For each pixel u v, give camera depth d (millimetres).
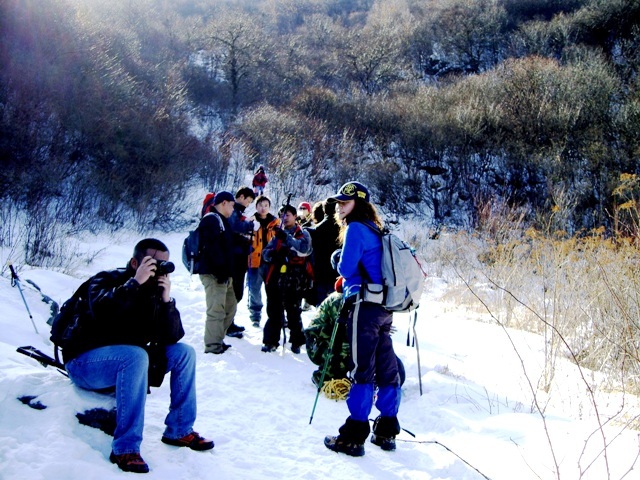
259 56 34469
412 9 49625
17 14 20062
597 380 5559
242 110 29781
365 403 3781
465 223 21516
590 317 6570
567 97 24312
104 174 17469
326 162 24312
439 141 23484
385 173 23281
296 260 6234
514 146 22453
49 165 16312
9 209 13094
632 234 7367
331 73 36719
